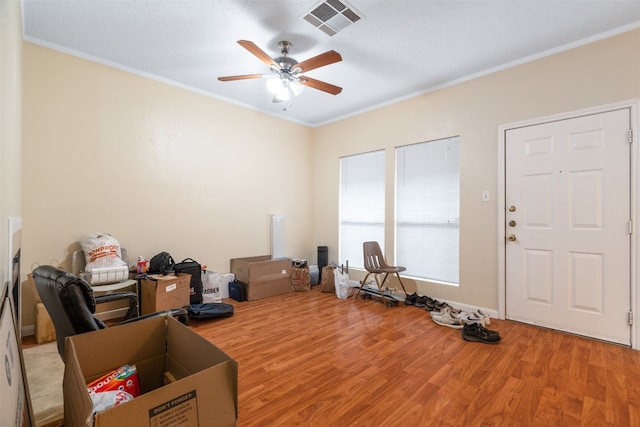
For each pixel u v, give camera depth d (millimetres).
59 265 2918
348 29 2637
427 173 3924
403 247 4184
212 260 4078
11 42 1491
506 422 1666
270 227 4738
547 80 2959
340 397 1889
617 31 2604
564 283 2863
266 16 2469
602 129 2680
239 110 4352
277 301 3936
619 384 2006
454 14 2441
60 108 2936
